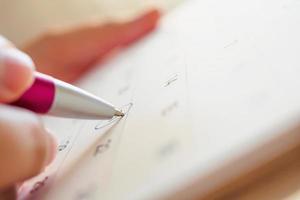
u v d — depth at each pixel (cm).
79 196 16
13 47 17
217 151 14
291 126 14
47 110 18
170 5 43
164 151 15
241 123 15
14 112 16
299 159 14
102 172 17
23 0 47
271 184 14
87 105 19
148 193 15
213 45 21
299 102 14
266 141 14
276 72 16
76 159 19
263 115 14
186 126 16
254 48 18
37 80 18
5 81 16
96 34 38
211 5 27
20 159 16
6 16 47
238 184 14
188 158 15
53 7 47
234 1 24
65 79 39
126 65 27
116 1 46
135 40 35
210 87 17
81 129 21
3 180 16
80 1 47
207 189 14
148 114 18
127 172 16
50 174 18
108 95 23
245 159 14
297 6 19
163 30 30
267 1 21
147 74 23
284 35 17
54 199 17
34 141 17
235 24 21
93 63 39
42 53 39
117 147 17
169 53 24
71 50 39
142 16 34
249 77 16
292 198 14
